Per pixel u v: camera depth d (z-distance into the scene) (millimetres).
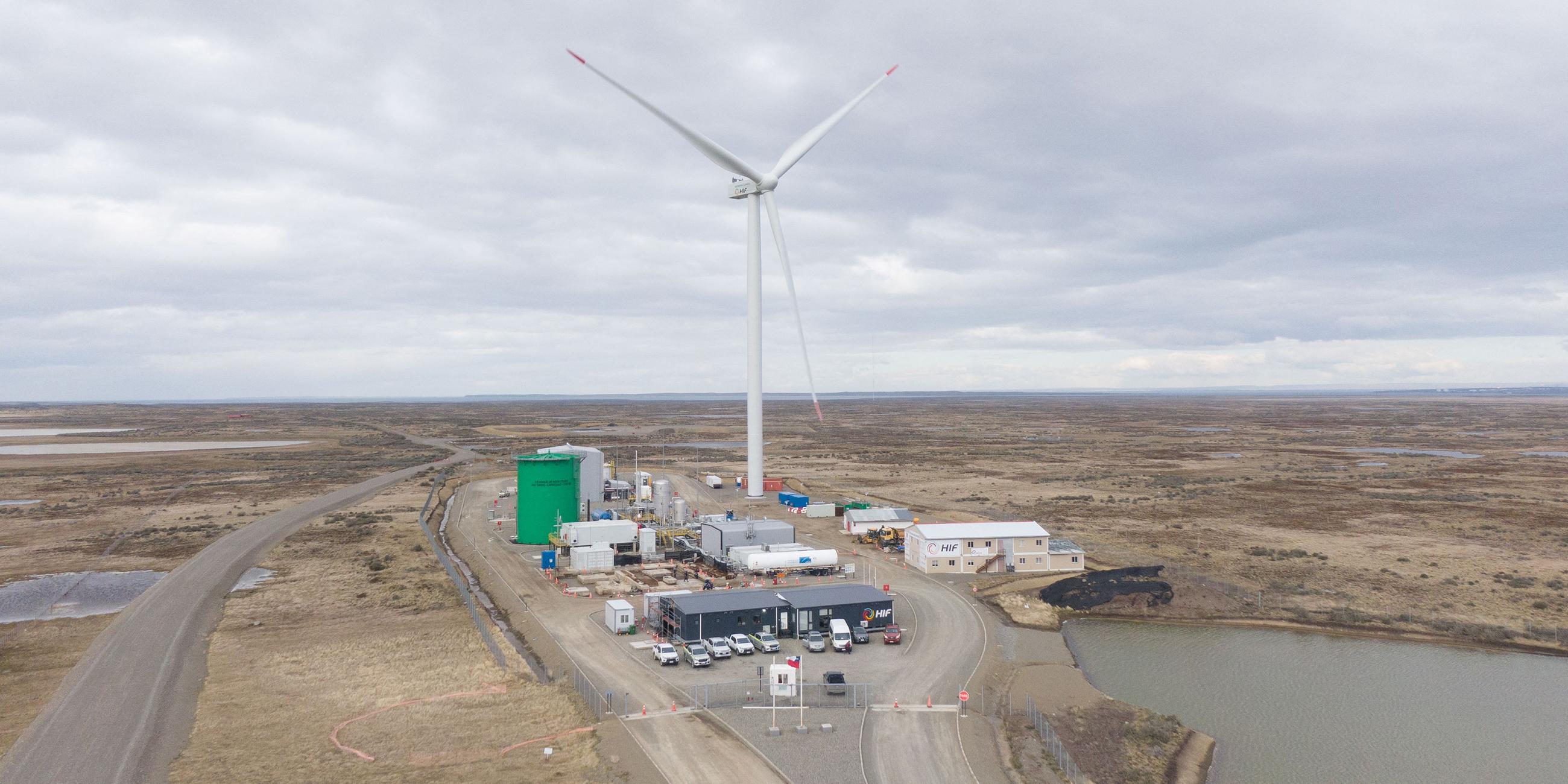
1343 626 78438
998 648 69875
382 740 49250
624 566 100062
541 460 112188
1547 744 54469
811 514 130875
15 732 50625
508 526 124375
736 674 61969
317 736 49812
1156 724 55812
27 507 145875
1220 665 68750
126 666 62781
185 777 44406
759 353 147500
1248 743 54500
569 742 49156
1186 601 85125
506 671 61344
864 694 58656
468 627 73000
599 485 141750
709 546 104062
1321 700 61375
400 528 120938
